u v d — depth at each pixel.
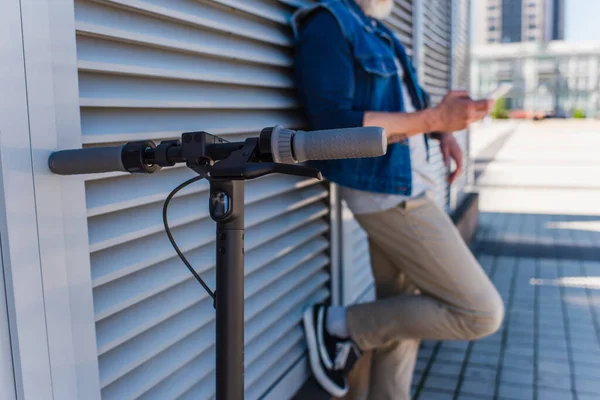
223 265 0.97
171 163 0.98
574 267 5.86
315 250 2.46
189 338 1.72
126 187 1.42
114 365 1.40
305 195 2.37
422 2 4.21
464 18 6.75
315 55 1.99
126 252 1.44
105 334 1.37
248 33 1.88
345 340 2.36
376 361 2.52
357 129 0.90
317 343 2.33
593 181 11.90
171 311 1.58
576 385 3.37
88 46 1.31
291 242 2.23
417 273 2.21
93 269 1.33
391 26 3.53
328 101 1.96
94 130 1.33
